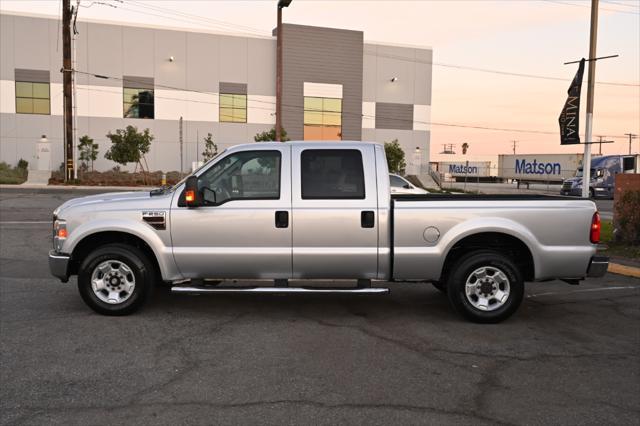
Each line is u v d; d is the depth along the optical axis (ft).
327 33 152.05
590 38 49.78
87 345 17.88
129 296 21.09
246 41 146.82
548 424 12.82
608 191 109.60
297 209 20.57
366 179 20.85
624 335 19.90
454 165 212.64
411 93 163.32
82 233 20.75
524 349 18.20
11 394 14.03
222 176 20.99
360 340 18.84
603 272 20.93
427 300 24.72
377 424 12.64
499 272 20.81
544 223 20.80
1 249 36.96
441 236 20.68
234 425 12.47
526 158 189.88
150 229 20.71
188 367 16.05
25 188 100.53
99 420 12.64
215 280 21.40
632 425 12.80
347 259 20.68
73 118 131.13
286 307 23.08
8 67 131.44
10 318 20.88
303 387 14.71
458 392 14.57
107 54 137.28
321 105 153.28
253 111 148.87
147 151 131.44
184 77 143.23
